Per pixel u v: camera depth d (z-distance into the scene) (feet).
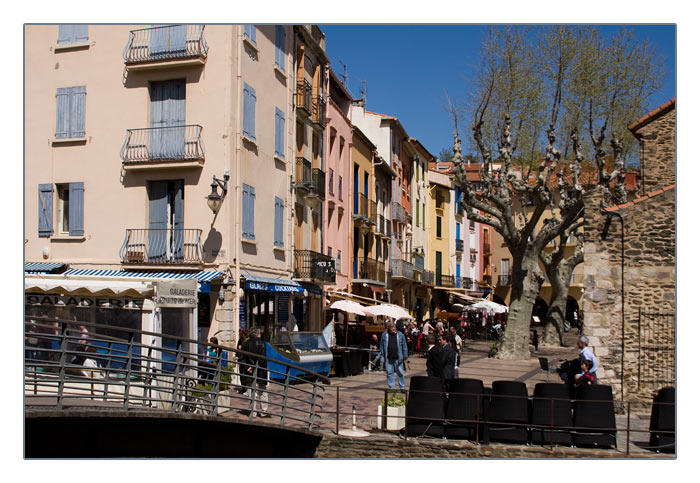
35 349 36.04
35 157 75.41
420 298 188.75
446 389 48.26
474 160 114.83
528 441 42.11
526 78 104.32
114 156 73.15
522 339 103.76
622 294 57.62
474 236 234.38
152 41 72.49
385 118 156.25
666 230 57.52
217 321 69.15
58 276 52.60
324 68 106.11
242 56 73.87
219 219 70.28
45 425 37.32
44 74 75.77
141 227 71.92
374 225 138.51
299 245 94.73
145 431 40.75
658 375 56.39
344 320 109.50
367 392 63.62
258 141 78.74
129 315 50.65
